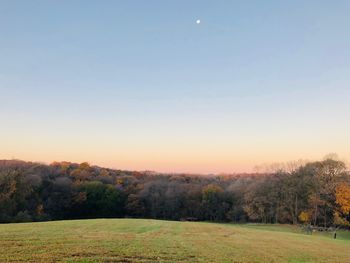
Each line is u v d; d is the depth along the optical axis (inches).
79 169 6284.5
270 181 4773.6
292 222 4471.0
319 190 4146.2
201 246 1332.4
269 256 1243.8
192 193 5713.6
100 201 5128.0
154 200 5629.9
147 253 1026.7
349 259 1384.1
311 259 1284.4
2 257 815.1
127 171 7450.8
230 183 6491.1
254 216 4761.3
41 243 1072.8
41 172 5152.6
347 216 3951.8
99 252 970.7
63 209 4795.8
